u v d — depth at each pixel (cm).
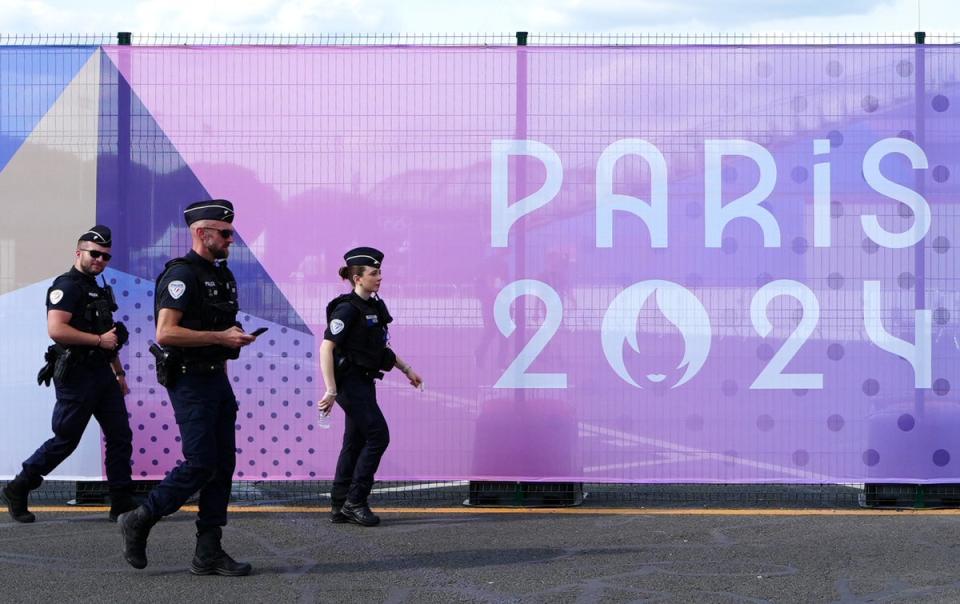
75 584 592
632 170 812
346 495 756
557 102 813
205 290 606
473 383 816
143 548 607
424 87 818
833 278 809
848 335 809
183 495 600
